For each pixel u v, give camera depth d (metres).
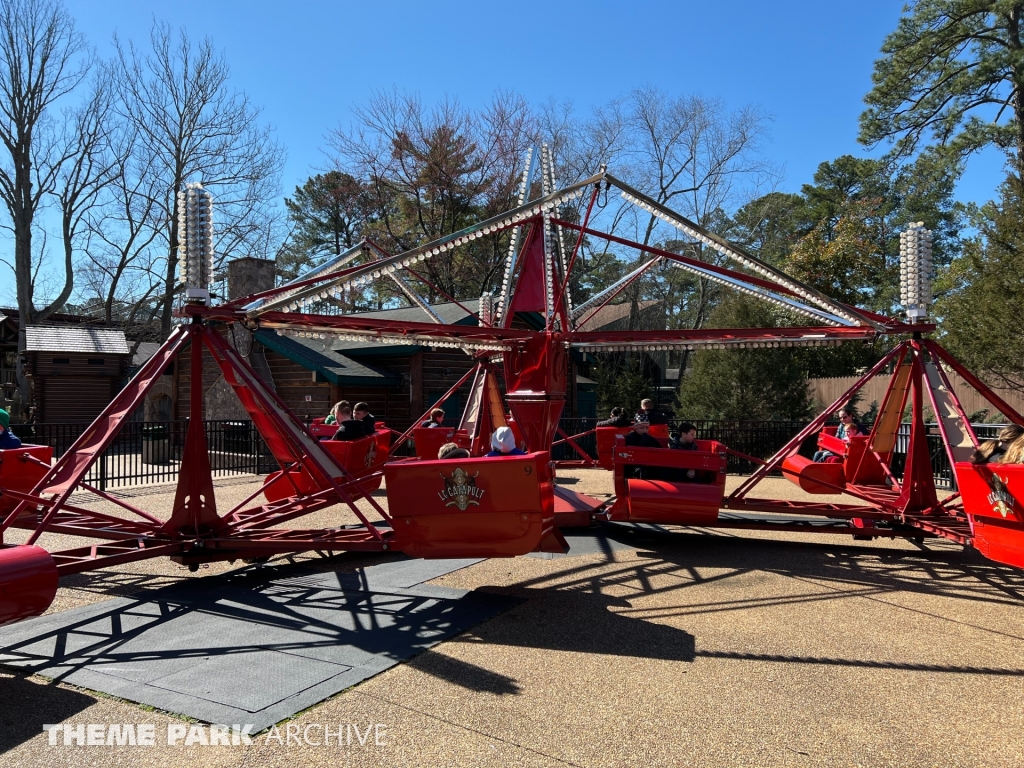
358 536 6.51
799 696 3.79
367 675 4.04
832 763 3.10
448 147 30.70
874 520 7.75
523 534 5.22
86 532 5.93
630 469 7.65
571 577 6.34
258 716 3.50
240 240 35.19
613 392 22.12
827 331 7.89
